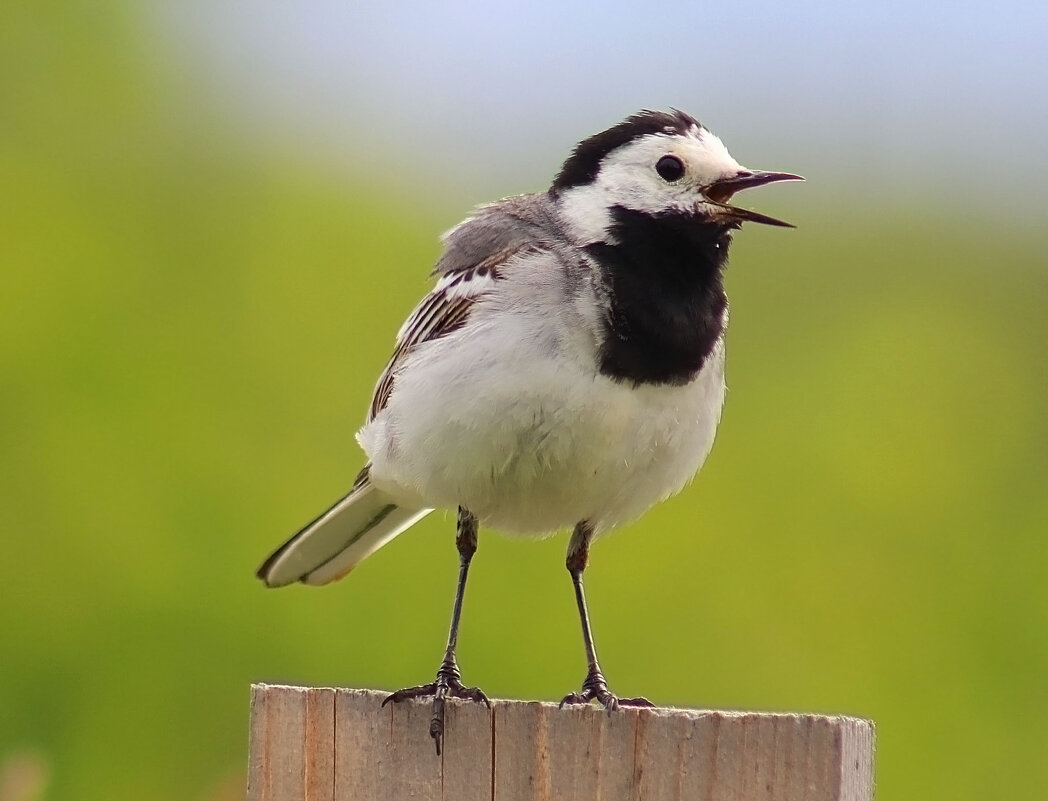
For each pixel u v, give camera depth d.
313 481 14.41
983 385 16.08
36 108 16.33
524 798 7.20
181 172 16.38
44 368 14.62
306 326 15.60
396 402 9.77
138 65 16.81
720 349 9.74
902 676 13.92
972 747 13.64
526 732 7.23
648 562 14.08
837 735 6.84
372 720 7.47
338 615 13.27
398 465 9.91
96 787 12.88
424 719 7.39
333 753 7.51
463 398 9.17
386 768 7.42
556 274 9.23
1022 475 15.27
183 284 15.62
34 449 14.25
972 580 14.50
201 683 13.16
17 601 13.51
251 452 14.46
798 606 14.26
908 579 14.50
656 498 9.85
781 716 6.94
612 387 9.14
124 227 15.83
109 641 13.29
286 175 16.53
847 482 15.07
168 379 14.89
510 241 9.65
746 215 9.71
